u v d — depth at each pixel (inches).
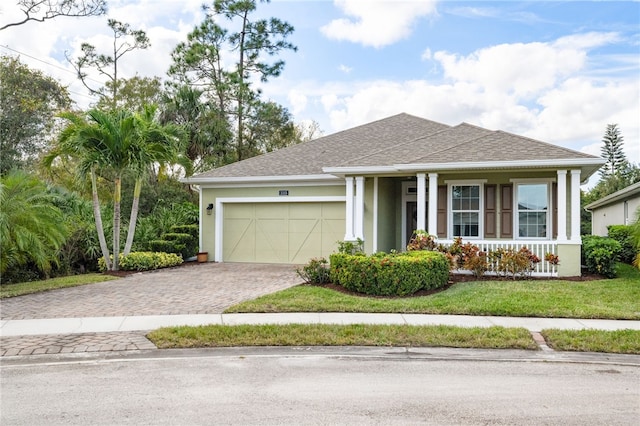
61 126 1165.7
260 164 766.5
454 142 630.5
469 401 196.9
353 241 593.3
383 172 590.9
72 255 614.9
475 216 599.2
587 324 331.0
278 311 370.9
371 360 259.6
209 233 747.4
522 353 273.4
